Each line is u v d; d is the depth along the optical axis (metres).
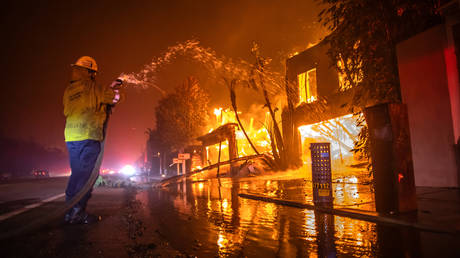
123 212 5.19
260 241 3.23
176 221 4.45
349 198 5.95
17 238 3.13
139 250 2.77
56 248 2.75
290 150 17.67
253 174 18.16
